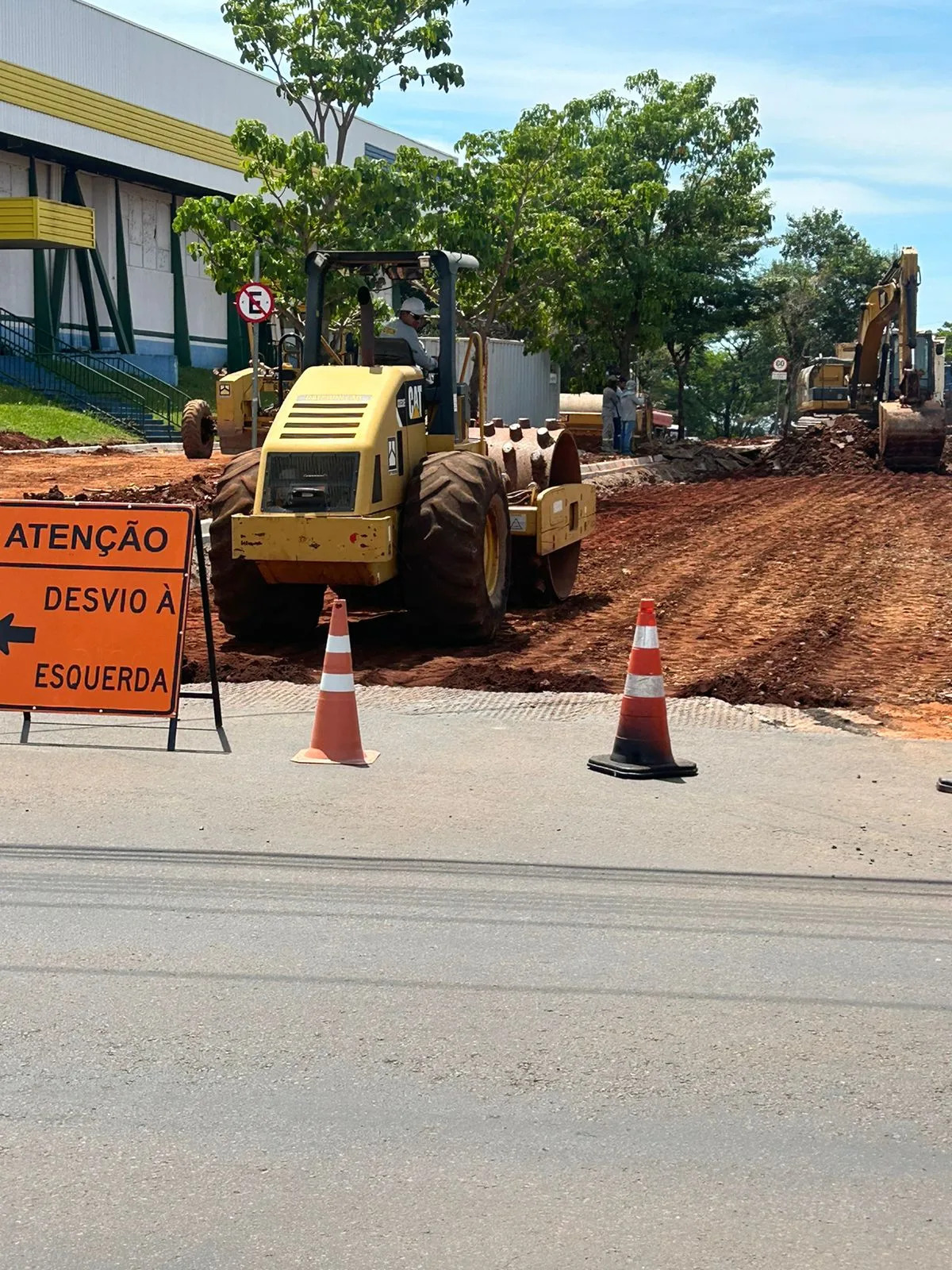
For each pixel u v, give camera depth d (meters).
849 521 23.56
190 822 7.42
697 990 5.47
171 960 5.66
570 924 6.12
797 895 6.53
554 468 15.45
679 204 47.19
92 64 42.28
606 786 8.21
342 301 22.73
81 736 9.23
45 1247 3.72
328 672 8.70
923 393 34.62
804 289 81.50
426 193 30.19
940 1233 3.85
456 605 12.11
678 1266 3.68
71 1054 4.83
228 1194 3.98
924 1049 5.01
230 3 27.36
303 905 6.28
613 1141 4.30
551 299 32.53
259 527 11.49
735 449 39.41
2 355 41.56
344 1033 5.02
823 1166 4.18
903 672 11.66
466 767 8.55
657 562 18.72
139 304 48.12
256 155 27.05
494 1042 4.98
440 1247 3.74
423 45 27.66
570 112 46.53
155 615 9.14
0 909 6.18
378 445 11.62
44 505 9.29
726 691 10.68
